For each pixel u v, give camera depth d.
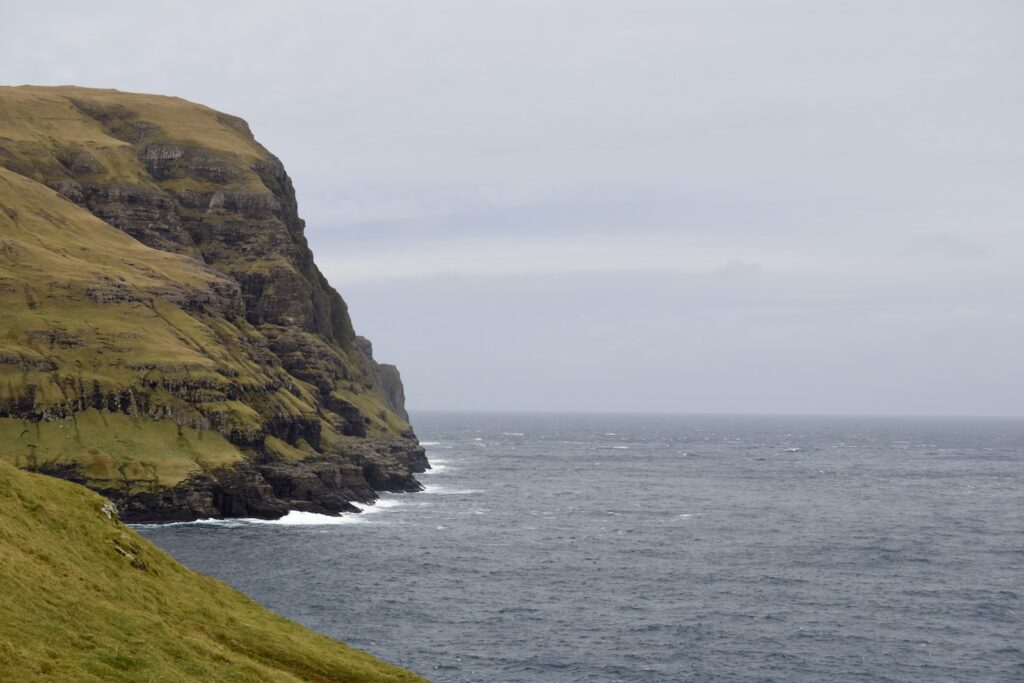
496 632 109.56
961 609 123.75
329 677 55.72
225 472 194.38
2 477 55.66
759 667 97.81
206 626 55.66
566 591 132.38
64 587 48.38
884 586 137.88
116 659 43.47
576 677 93.56
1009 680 95.12
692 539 181.38
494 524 198.50
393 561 152.00
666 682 92.56
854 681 94.00
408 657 98.94
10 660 38.31
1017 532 195.12
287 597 124.31
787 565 154.25
